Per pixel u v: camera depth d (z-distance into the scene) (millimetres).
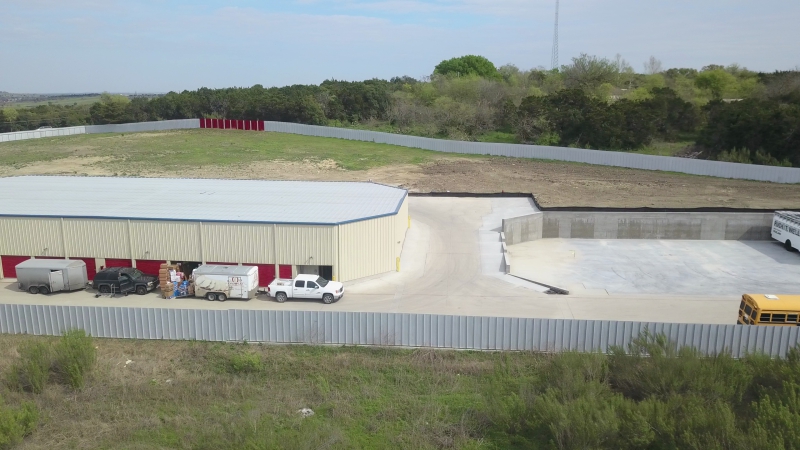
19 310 30000
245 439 19125
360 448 20188
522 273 40281
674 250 45844
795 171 62844
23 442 20688
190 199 43094
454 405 23422
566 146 88562
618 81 130500
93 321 29812
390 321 28516
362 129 112625
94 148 90750
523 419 21094
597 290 36969
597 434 18625
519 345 28000
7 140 99188
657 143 86062
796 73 114188
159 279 36438
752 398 21688
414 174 71625
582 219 49438
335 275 37062
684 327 26766
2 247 38875
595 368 23406
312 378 26031
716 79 118250
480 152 83875
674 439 18266
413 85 146750
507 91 124125
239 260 37438
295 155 84438
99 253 38406
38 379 24312
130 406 23422
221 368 27016
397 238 40500
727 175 66750
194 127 111500
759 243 47688
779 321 28906
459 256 43281
